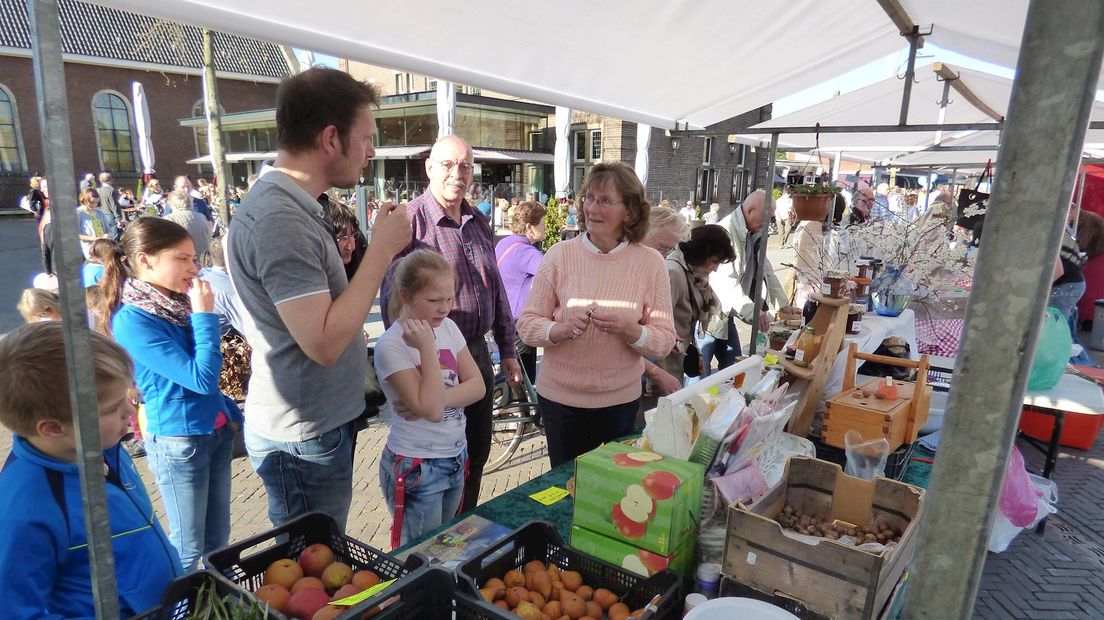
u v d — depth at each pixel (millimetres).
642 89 3406
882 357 2254
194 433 2143
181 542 2191
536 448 4281
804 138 7508
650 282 2324
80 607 1136
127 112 26250
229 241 1501
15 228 18031
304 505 1645
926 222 3697
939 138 7105
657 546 1241
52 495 1107
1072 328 5816
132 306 2059
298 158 1479
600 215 2244
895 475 1872
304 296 1378
